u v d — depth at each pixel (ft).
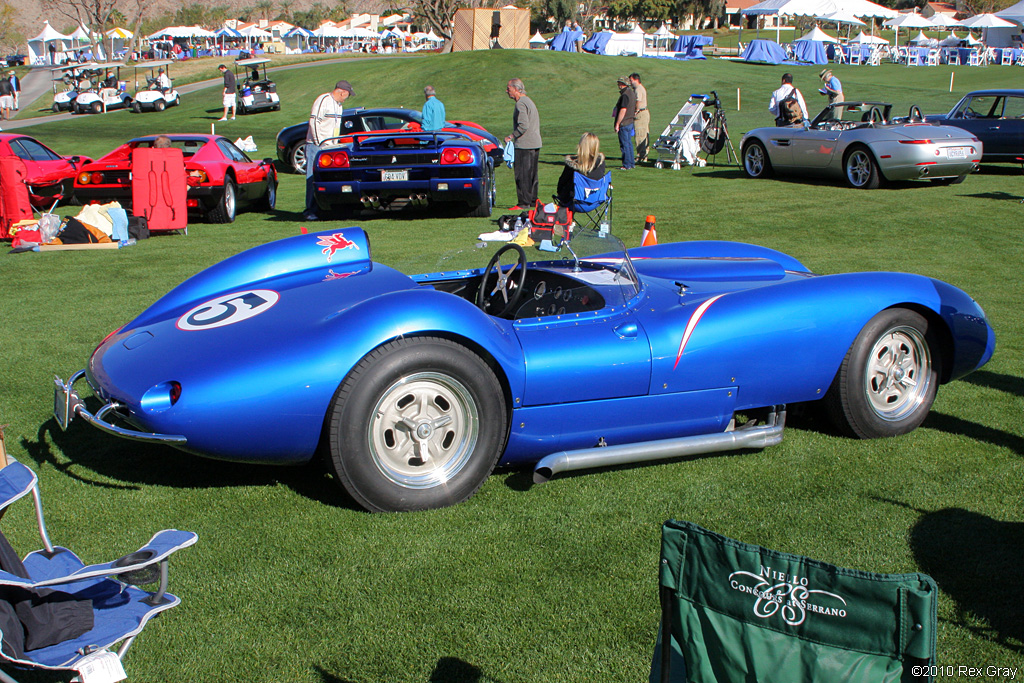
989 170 47.93
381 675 7.47
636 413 11.78
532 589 8.82
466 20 157.28
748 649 4.76
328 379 9.90
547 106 94.68
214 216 35.32
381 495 10.37
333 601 8.63
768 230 30.63
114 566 6.39
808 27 259.19
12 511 10.59
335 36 305.73
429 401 10.51
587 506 10.80
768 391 12.28
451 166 32.76
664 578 4.99
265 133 83.87
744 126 72.23
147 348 10.88
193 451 10.12
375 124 49.55
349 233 13.56
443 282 14.05
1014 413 13.98
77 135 82.94
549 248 12.89
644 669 7.50
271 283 12.61
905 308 12.69
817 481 11.45
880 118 42.63
